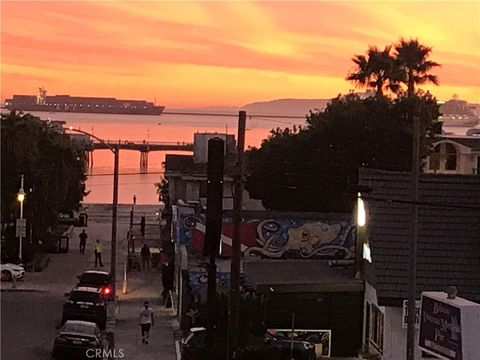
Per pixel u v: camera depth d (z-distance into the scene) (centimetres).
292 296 2828
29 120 5947
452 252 2586
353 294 2850
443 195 2717
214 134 6494
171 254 4503
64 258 5450
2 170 5100
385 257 2559
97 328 2864
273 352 2544
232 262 2242
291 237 3588
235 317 2253
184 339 2823
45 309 3669
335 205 5134
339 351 2850
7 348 2877
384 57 6312
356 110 5381
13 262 4869
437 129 6781
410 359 1925
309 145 5322
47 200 5362
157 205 9831
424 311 1998
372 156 5241
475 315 1864
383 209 2669
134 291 4241
